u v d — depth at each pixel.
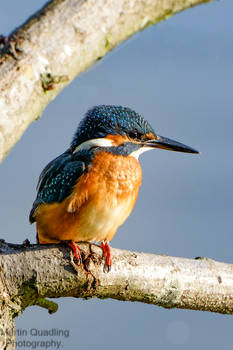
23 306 3.44
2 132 2.57
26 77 2.64
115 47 2.98
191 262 3.47
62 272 3.45
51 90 2.76
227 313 3.48
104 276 3.46
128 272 3.46
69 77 2.78
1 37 2.72
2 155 2.61
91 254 3.46
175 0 2.98
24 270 3.44
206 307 3.47
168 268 3.47
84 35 2.76
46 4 2.80
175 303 3.47
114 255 3.46
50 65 2.70
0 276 3.44
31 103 2.68
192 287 3.47
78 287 3.45
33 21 2.74
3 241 3.45
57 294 3.45
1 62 2.65
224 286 3.47
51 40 2.71
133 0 2.86
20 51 2.66
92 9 2.78
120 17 2.84
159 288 3.46
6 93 2.59
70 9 2.76
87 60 2.84
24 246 3.45
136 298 3.46
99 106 3.56
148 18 2.95
